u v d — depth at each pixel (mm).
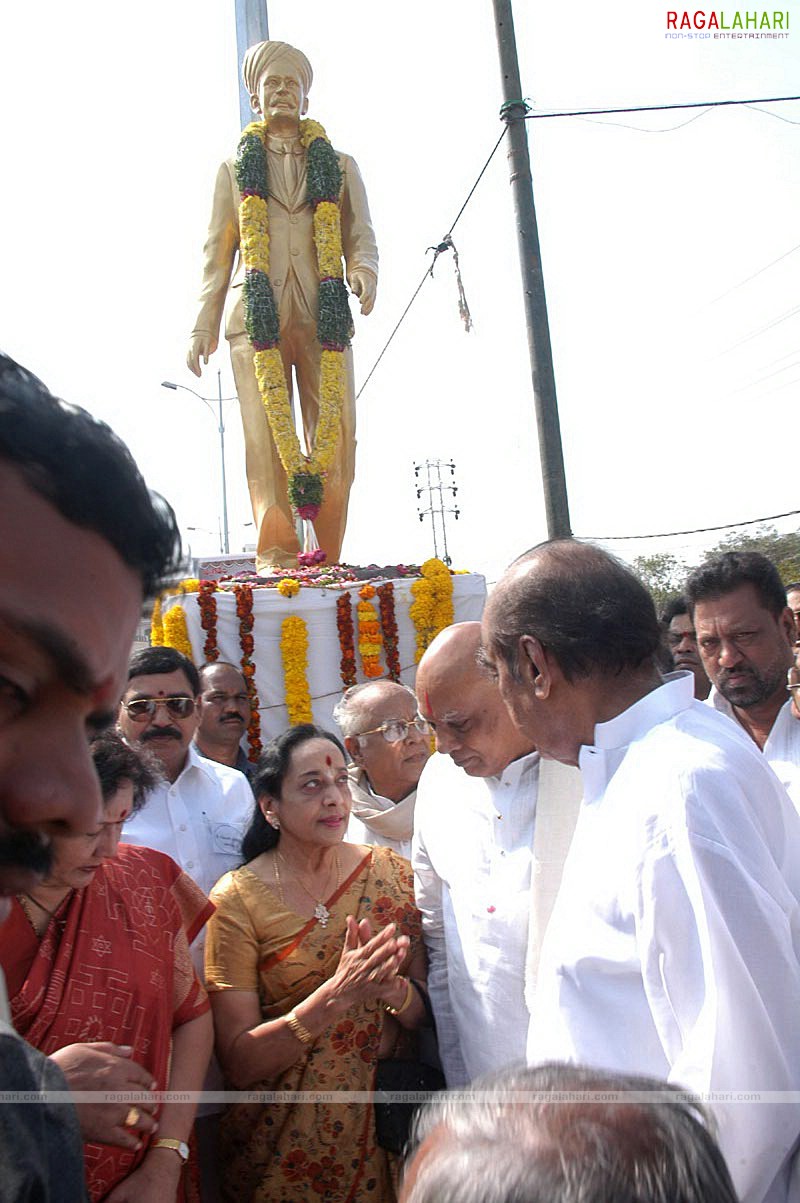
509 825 2301
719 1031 1359
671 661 2207
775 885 1480
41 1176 804
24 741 677
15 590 634
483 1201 679
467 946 2316
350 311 7594
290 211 7762
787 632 3107
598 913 1592
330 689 5371
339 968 2320
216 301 7785
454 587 5613
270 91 7738
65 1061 1765
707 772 1527
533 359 8039
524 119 8164
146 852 2318
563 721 1774
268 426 7520
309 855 2617
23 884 702
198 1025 2260
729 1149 1325
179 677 3332
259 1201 2307
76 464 662
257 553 7160
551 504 7930
